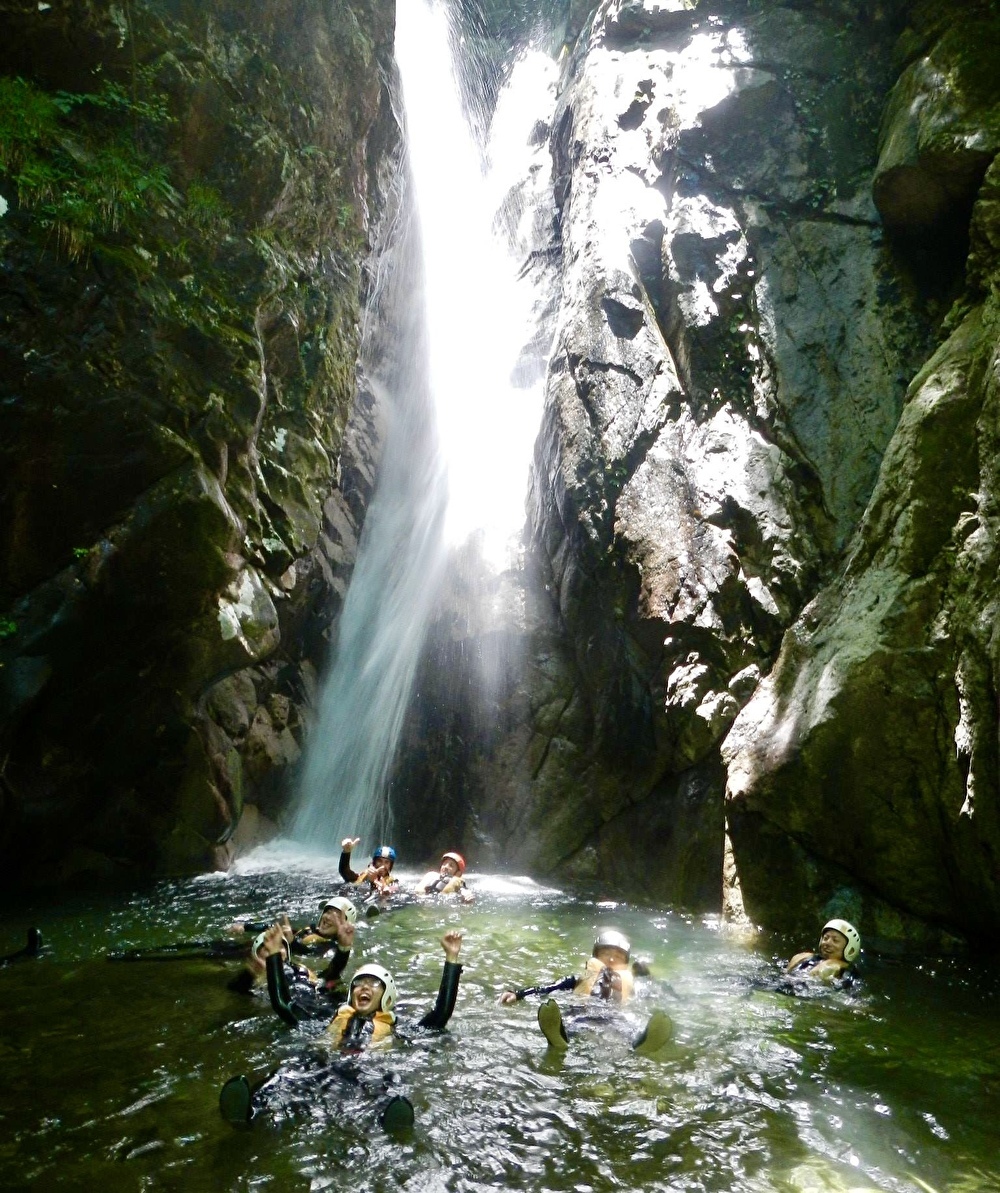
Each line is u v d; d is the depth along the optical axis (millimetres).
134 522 8992
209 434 9398
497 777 11852
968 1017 6133
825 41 12359
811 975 6883
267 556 10641
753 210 11688
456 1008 6105
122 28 9359
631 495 10930
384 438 14930
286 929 5828
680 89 12914
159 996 6188
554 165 16734
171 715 10094
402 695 12781
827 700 8273
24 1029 5543
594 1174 3959
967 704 7445
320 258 12008
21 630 8727
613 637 11008
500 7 21641
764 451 10375
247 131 10477
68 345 8602
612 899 9938
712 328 11273
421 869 11539
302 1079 4773
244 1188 3750
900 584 8203
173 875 10555
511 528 13422
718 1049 5465
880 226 11000
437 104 18625
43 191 8430
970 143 9289
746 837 8961
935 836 7840
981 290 8875
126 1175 3832
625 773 10906
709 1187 3871
